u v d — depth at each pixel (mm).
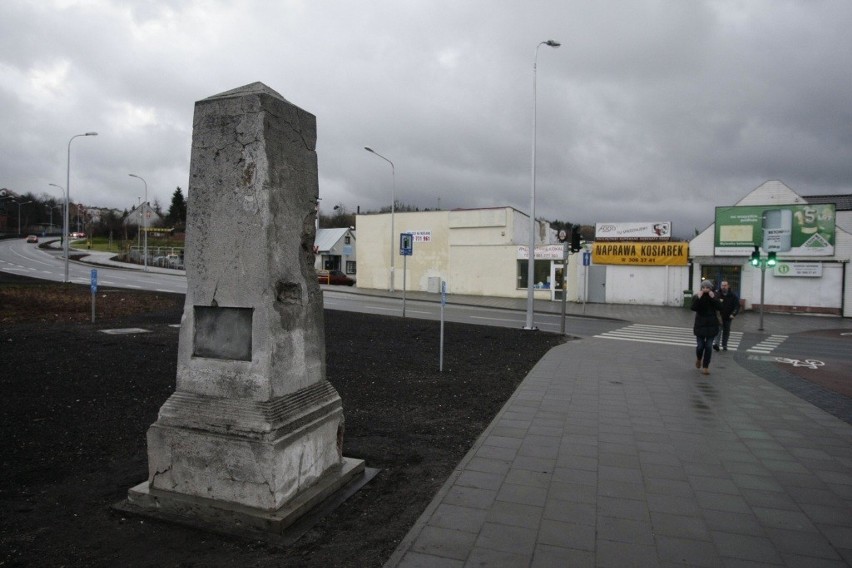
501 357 12961
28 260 54812
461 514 4387
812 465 5730
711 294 11422
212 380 4434
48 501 4504
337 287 45125
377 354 12594
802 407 8406
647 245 34094
